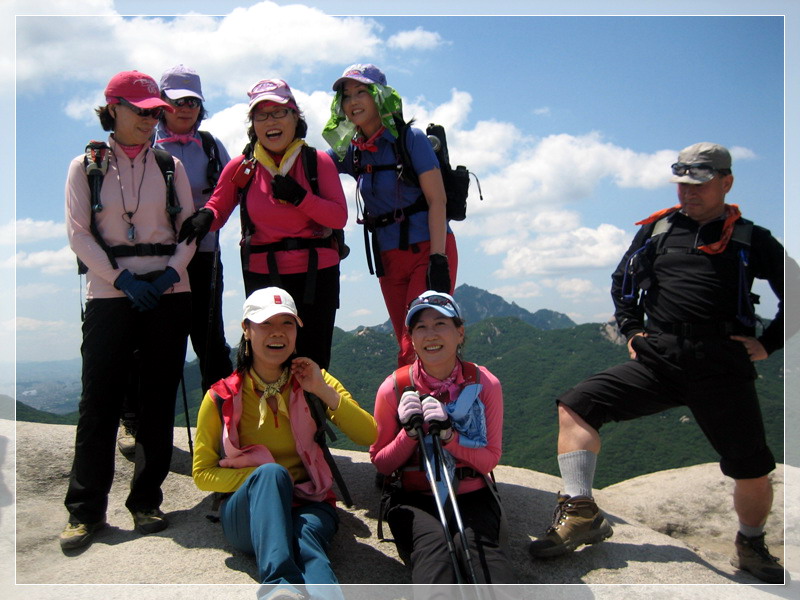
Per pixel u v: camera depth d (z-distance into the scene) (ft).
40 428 16.79
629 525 13.79
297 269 13.29
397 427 11.94
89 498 12.39
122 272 12.22
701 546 15.33
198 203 15.64
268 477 10.23
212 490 11.19
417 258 14.20
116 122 12.49
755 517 12.19
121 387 12.78
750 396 11.69
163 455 12.92
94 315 12.51
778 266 11.56
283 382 11.64
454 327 11.75
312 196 12.83
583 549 12.44
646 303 12.53
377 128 14.25
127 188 12.60
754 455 11.75
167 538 12.23
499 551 10.00
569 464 12.19
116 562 11.33
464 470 11.37
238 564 11.13
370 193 14.42
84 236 12.28
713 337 11.64
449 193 14.48
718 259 11.73
